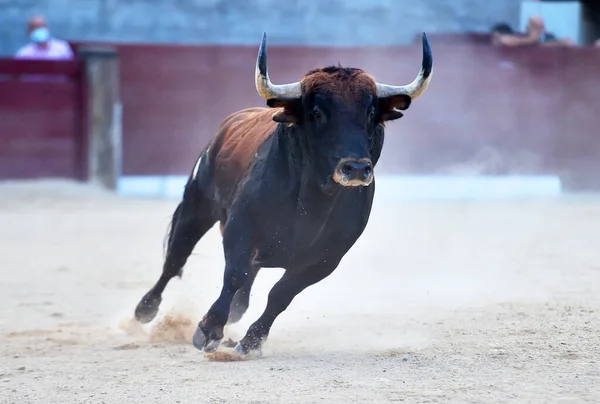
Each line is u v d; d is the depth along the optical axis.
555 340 19.03
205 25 60.31
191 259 32.09
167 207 46.50
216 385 16.08
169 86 53.94
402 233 38.12
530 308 22.73
